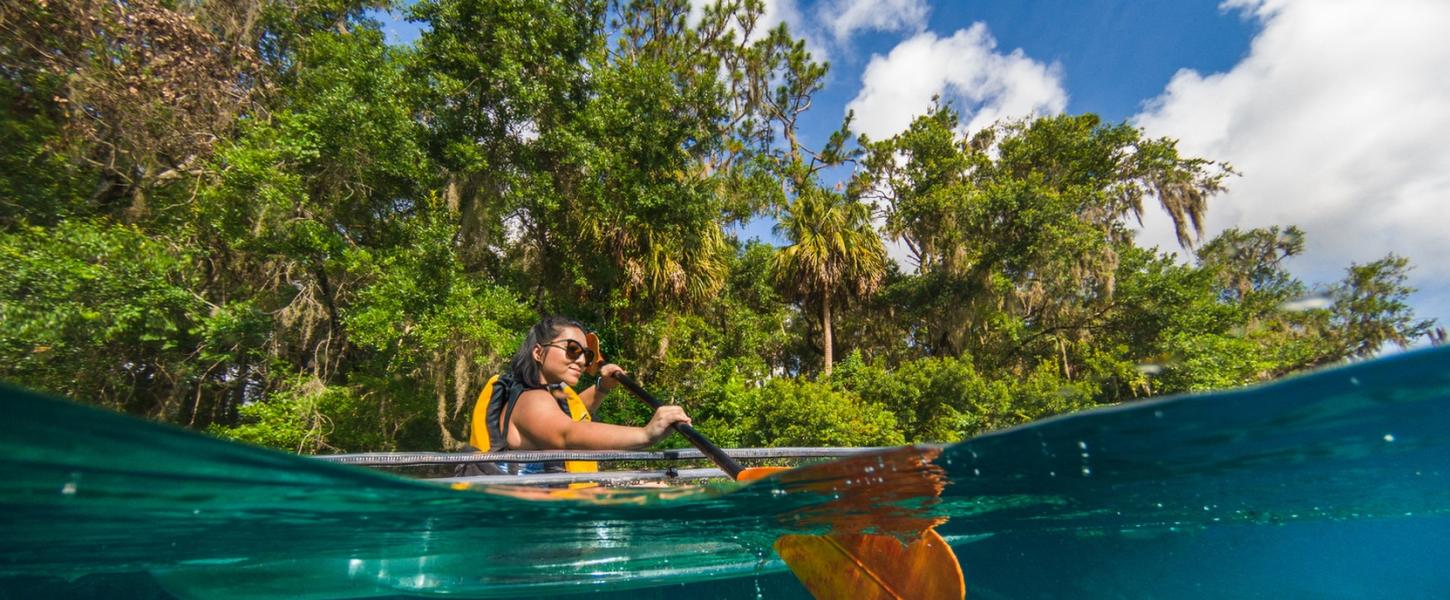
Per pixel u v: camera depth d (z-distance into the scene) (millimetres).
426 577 2719
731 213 17328
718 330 15766
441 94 10609
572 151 11305
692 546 3010
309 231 8797
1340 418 2074
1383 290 16766
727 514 2395
